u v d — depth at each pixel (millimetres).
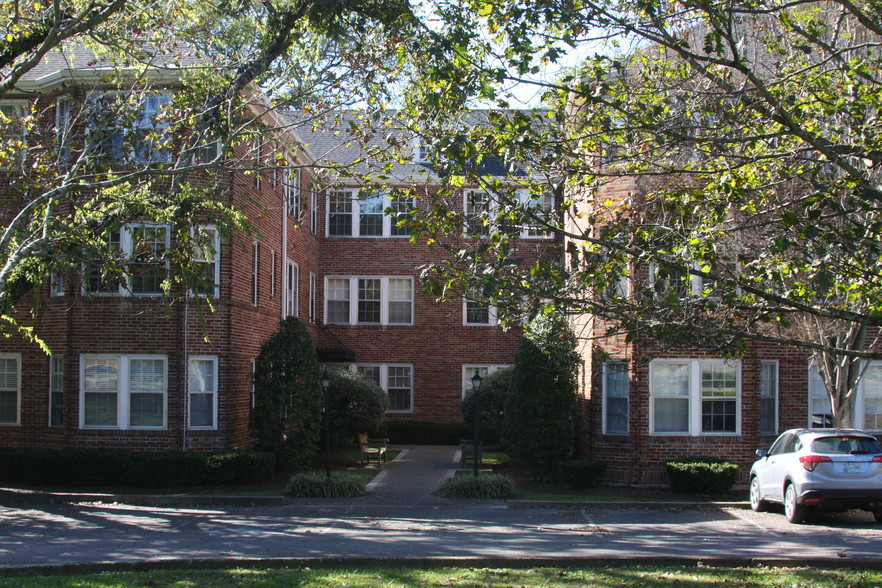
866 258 9016
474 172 8656
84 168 14953
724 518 15922
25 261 15039
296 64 14812
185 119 15234
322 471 22297
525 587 8844
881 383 21062
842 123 11172
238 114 16016
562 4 8570
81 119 16391
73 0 14641
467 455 23203
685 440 20094
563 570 10008
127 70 18062
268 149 21594
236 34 15781
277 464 20781
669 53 13414
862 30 13539
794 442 15680
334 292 31422
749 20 13242
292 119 24656
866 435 15023
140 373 20203
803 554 11484
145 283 20328
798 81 10508
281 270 25391
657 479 19984
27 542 12359
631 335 9055
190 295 20125
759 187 9703
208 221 16438
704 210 9852
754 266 8703
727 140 8500
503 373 26812
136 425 20141
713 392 20250
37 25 14000
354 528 14195
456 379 31000
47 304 20562
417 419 30969
